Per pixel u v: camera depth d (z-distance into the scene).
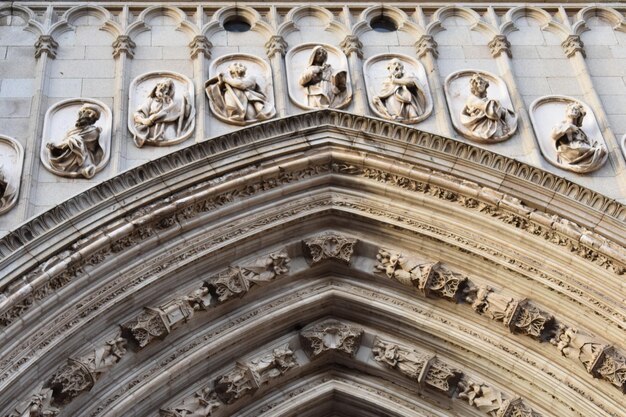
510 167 24.64
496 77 27.11
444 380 24.30
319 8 28.11
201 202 23.92
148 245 23.39
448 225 24.62
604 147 25.70
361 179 25.05
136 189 23.62
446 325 24.47
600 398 23.38
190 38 27.33
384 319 24.84
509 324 23.95
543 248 24.09
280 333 24.72
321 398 24.81
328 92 26.16
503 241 24.33
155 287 23.30
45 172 24.34
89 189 23.38
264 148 24.70
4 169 24.41
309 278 25.00
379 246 25.05
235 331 23.92
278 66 26.66
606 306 23.52
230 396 23.78
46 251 22.52
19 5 27.64
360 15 28.11
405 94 26.23
